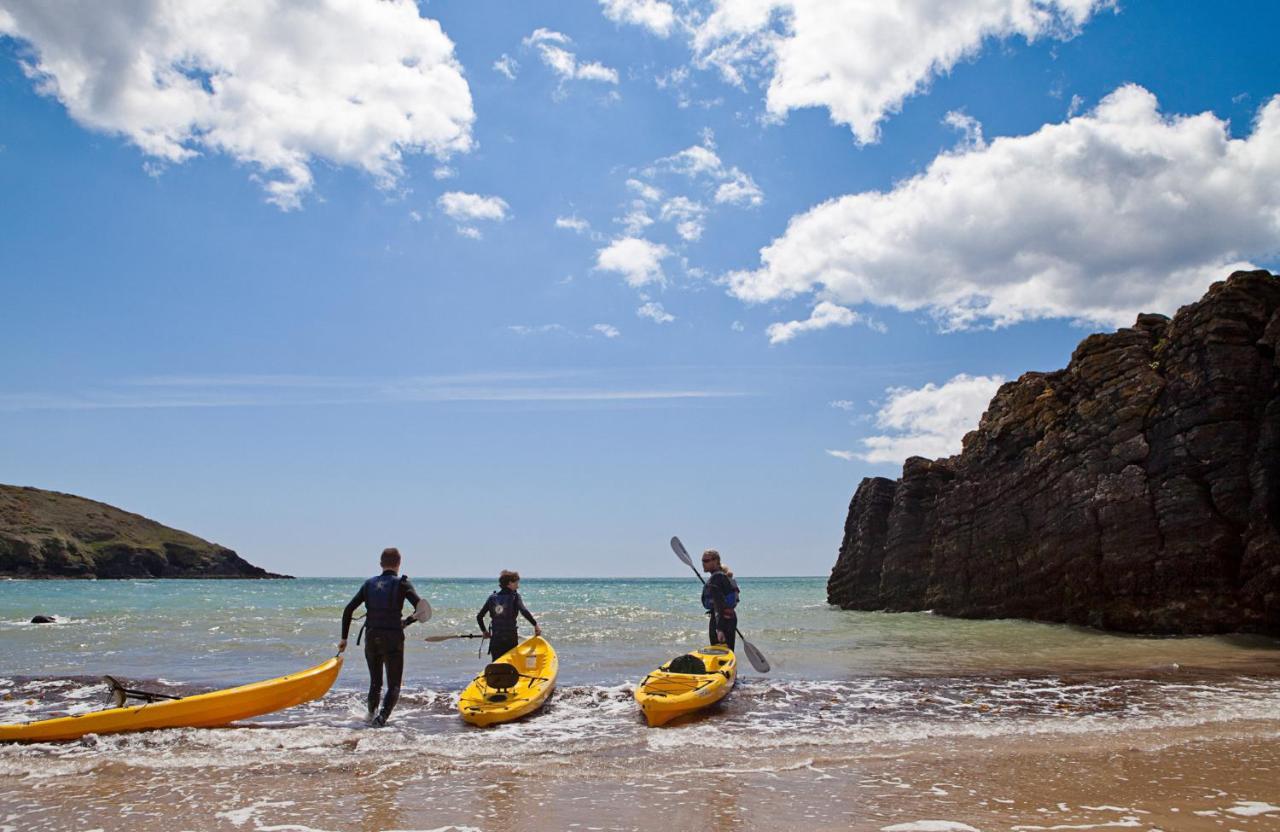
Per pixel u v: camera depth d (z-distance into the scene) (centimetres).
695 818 488
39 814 505
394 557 873
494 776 595
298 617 2567
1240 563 1745
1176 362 1986
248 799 536
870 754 665
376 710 826
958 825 471
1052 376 2448
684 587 9531
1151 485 1931
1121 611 1914
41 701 946
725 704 927
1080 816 487
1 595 5028
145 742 715
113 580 11219
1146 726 789
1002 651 1505
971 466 2658
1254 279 1900
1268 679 1118
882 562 3306
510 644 989
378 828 473
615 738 739
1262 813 491
